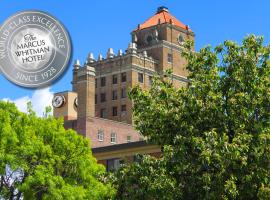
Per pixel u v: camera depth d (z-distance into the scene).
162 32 134.75
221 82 30.78
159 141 31.36
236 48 30.80
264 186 28.59
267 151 28.47
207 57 31.62
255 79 30.36
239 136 28.22
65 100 110.44
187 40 32.81
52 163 41.16
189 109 30.27
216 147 27.72
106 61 132.50
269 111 29.81
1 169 39.75
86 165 43.06
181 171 29.61
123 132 109.81
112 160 61.25
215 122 30.06
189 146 29.39
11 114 42.56
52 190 39.81
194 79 31.69
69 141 43.53
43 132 43.16
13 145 40.53
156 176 29.72
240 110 29.72
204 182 28.09
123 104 127.56
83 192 40.81
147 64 130.50
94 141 103.75
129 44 129.38
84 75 106.62
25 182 39.53
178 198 29.45
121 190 31.41
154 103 31.64
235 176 28.33
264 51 30.61
